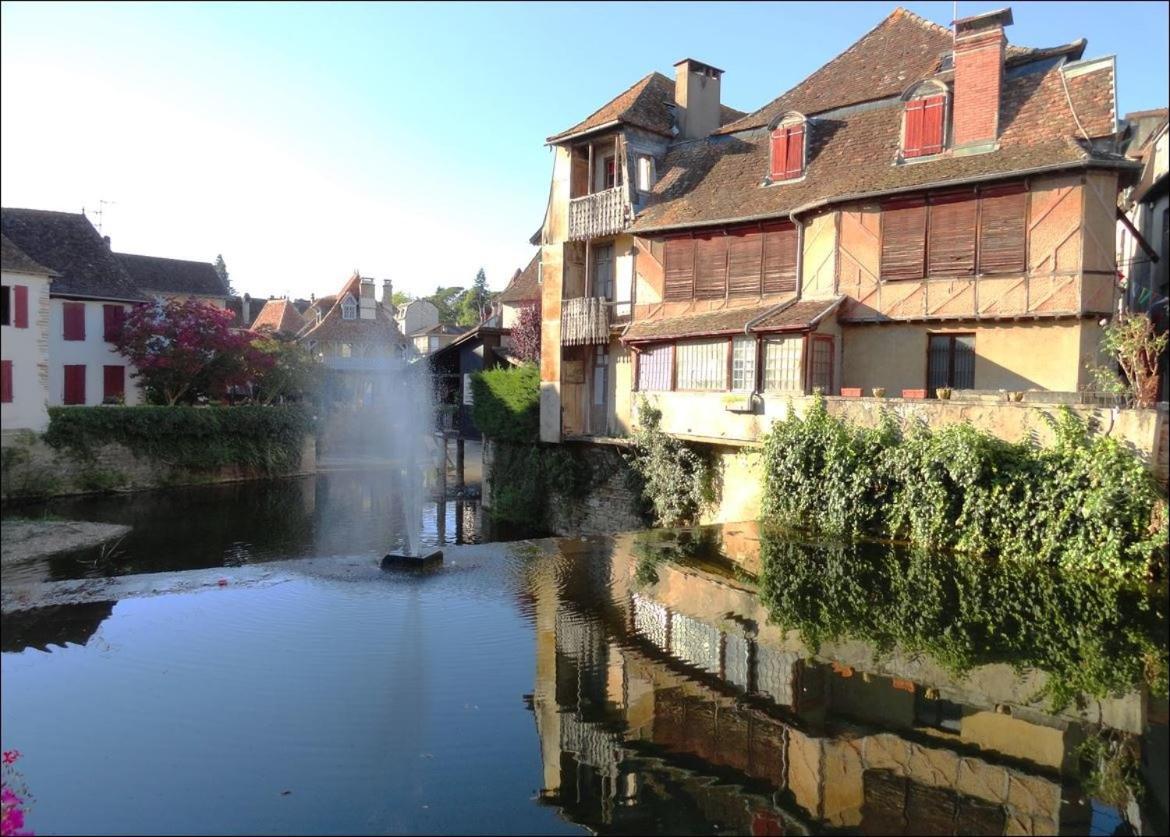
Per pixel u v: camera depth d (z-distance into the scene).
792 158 18.72
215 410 33.25
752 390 16.91
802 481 15.12
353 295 54.34
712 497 17.95
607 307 21.95
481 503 28.16
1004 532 12.62
